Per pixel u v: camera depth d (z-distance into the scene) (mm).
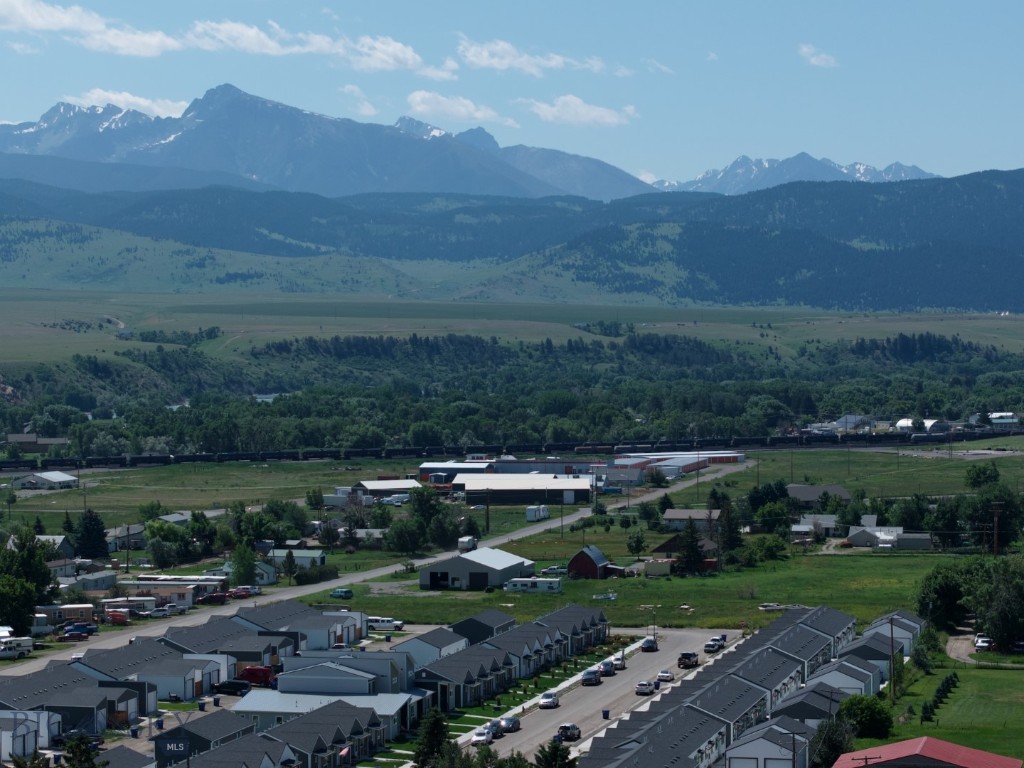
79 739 134875
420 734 141750
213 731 145750
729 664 170000
